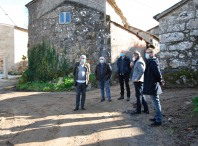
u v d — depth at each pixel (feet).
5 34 66.90
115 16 46.37
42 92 31.35
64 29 40.16
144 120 14.21
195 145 9.86
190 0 24.47
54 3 41.39
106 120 14.70
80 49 39.06
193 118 13.02
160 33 27.02
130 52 44.73
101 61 20.92
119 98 21.52
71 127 13.35
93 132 12.35
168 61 26.40
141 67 14.78
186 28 24.91
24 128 13.37
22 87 35.86
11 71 66.54
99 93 27.66
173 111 15.24
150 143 10.55
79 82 18.10
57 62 40.19
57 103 21.54
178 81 24.06
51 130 12.87
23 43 73.26
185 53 25.05
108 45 36.94
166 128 12.50
